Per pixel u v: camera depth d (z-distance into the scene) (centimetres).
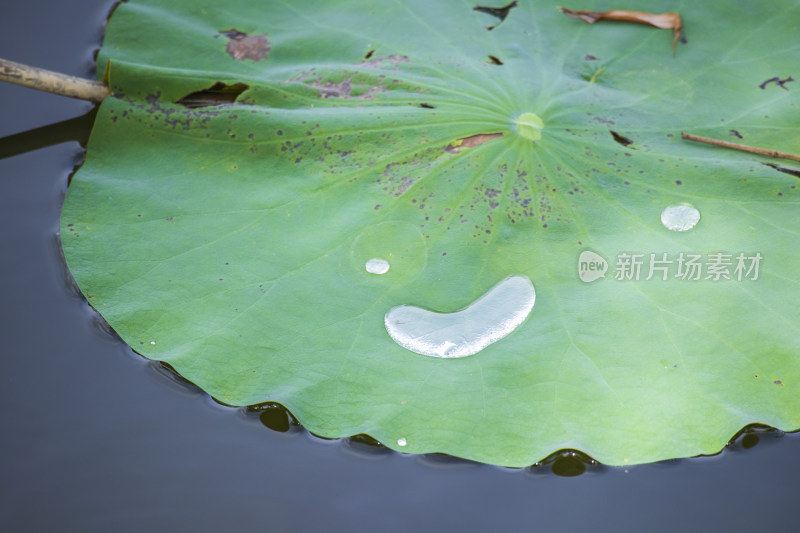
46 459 139
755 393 142
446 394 142
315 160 151
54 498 138
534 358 143
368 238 147
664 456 140
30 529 137
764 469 140
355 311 145
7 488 138
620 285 146
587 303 145
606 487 140
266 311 145
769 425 142
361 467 140
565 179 149
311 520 138
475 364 143
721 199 149
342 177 150
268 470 140
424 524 138
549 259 146
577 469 140
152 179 151
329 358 143
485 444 141
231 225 148
